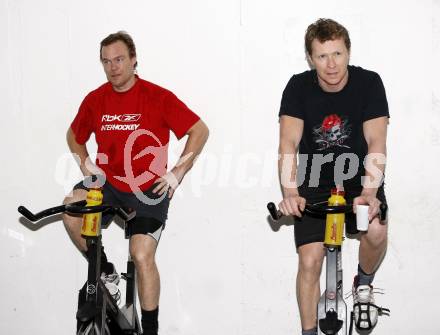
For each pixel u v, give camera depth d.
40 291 3.49
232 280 3.36
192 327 3.40
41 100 3.40
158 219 3.03
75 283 3.48
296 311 3.32
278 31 3.20
